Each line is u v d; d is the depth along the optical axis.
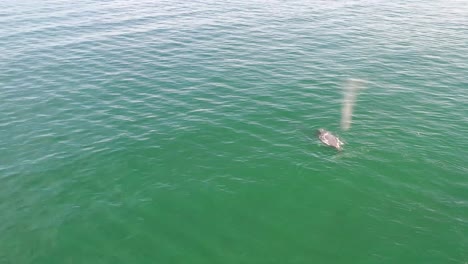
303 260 16.03
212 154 23.05
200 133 25.27
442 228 17.28
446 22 50.97
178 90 31.62
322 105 28.73
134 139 24.77
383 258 15.95
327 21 51.50
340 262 15.85
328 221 18.02
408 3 63.03
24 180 21.16
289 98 29.92
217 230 17.67
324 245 16.72
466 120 26.27
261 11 57.50
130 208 19.05
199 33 46.66
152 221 18.23
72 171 21.84
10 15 56.53
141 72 35.56
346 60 37.72
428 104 28.70
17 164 22.58
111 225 18.05
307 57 38.56
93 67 37.09
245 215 18.53
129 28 49.44
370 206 18.80
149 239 17.23
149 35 46.38
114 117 27.67
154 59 38.66
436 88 31.44
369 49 40.72
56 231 17.78
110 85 33.00
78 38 45.81
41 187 20.64
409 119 26.53
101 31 48.38
